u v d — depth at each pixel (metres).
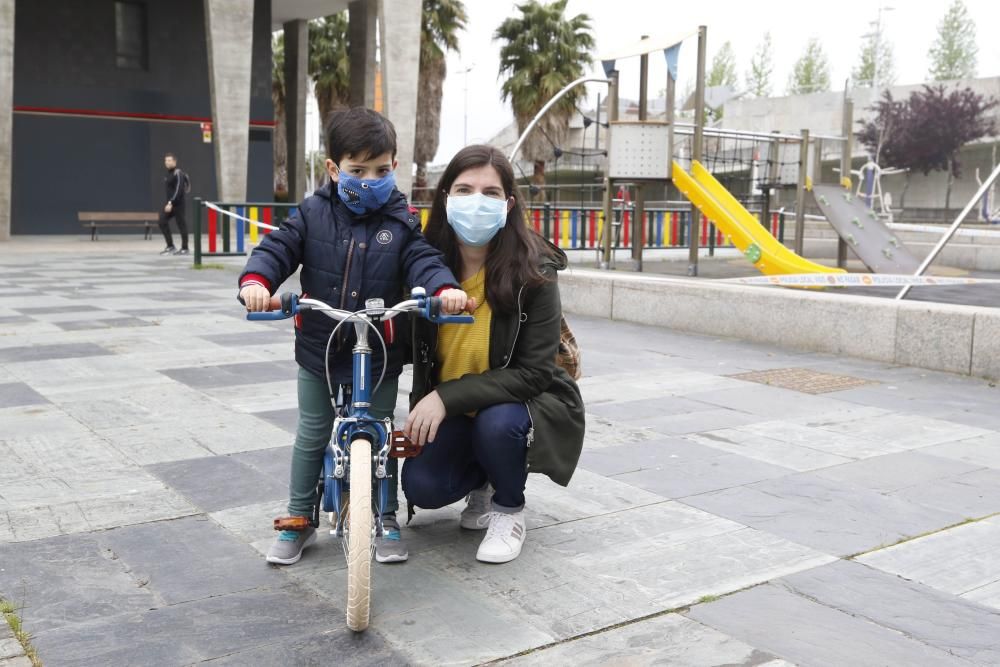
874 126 56.34
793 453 4.74
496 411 3.21
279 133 46.66
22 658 2.53
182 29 26.00
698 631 2.77
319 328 3.11
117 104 25.30
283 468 4.35
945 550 3.45
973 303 10.94
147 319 9.16
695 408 5.74
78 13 24.52
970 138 54.00
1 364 6.76
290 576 3.14
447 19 39.38
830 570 3.25
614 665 2.56
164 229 18.53
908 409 5.75
